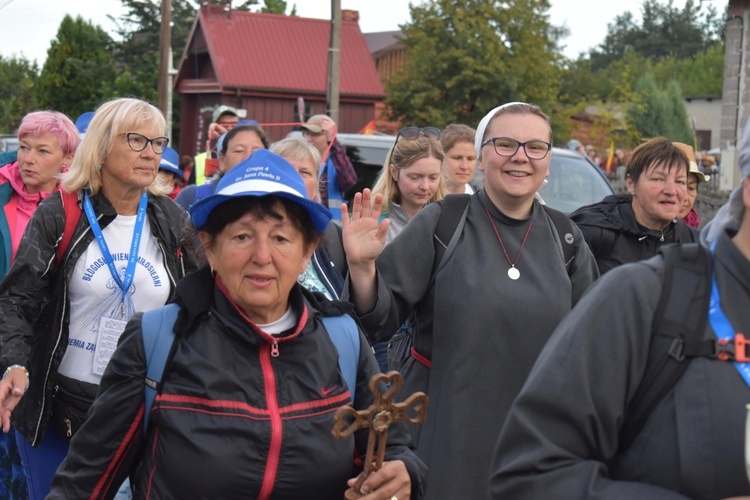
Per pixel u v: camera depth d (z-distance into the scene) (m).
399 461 2.61
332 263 4.31
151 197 4.25
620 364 1.99
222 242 2.61
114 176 4.10
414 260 3.70
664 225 5.13
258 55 32.25
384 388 2.72
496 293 3.59
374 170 10.54
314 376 2.60
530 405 2.04
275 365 2.58
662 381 1.97
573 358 2.01
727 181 21.19
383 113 33.03
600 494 1.92
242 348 2.57
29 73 61.22
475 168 6.43
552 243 3.75
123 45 44.88
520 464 2.02
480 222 3.74
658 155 5.00
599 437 2.00
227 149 5.93
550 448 2.00
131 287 4.09
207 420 2.50
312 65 32.75
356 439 2.72
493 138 3.72
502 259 3.67
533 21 30.25
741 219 2.01
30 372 3.93
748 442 1.76
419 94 30.38
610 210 5.20
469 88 29.81
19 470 4.62
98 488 2.62
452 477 3.51
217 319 2.59
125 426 2.58
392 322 3.61
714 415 1.90
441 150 5.70
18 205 5.16
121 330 4.05
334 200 7.90
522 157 3.67
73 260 4.00
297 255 2.64
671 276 2.01
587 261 3.84
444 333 3.62
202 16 32.53
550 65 30.98
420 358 3.77
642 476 1.97
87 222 4.04
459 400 3.54
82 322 4.05
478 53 29.69
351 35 33.78
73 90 40.66
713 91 65.25
